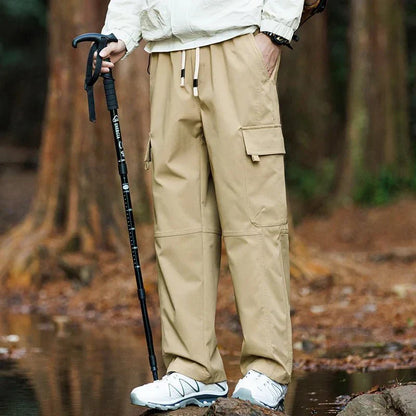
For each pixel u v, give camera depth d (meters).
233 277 5.71
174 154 5.84
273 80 5.70
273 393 5.62
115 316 13.51
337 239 24.22
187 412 5.69
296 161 29.75
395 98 27.97
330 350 9.75
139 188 17.09
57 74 17.19
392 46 27.95
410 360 8.70
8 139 41.25
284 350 5.68
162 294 5.87
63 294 15.38
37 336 11.26
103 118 17.03
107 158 17.05
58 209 16.97
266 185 5.67
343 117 33.88
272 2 5.58
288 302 5.78
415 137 32.75
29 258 16.08
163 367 8.80
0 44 38.88
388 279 15.04
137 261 6.01
